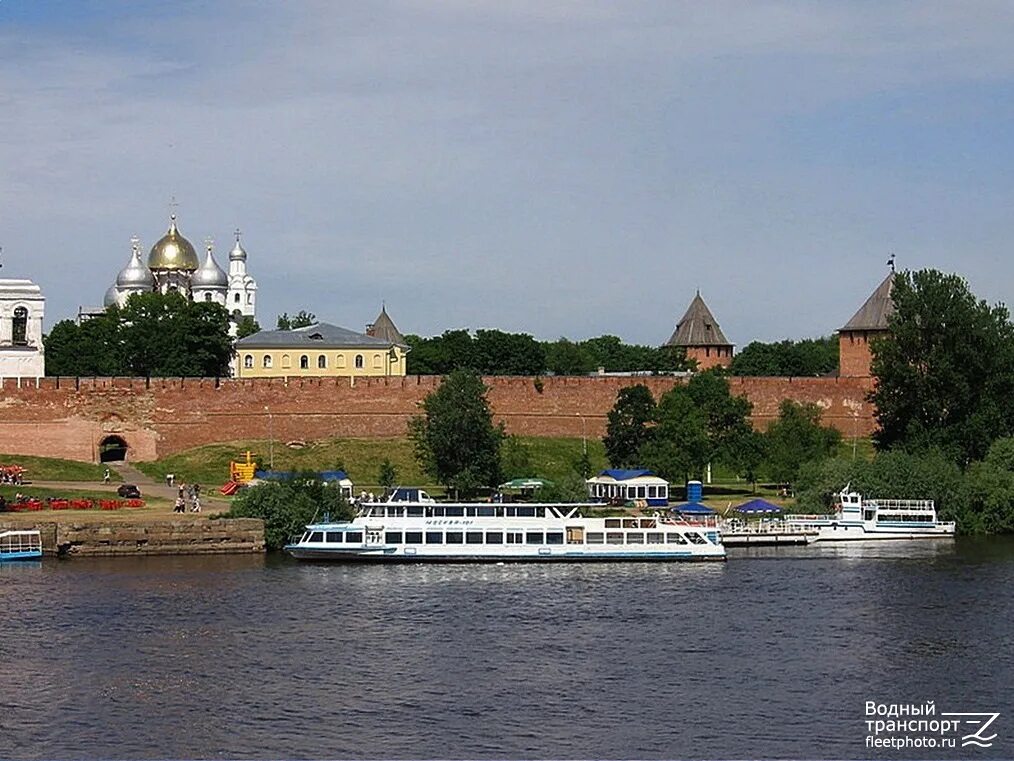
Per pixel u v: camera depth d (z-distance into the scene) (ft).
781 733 225.15
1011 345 502.79
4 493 444.96
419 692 244.01
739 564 375.25
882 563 375.25
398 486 484.74
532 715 232.32
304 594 325.21
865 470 456.04
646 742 220.64
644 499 468.34
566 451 571.28
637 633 285.43
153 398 554.46
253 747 218.38
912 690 246.47
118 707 236.22
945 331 497.46
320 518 395.75
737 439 505.66
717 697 241.76
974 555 390.42
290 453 549.95
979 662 263.49
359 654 267.80
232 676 253.03
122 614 300.61
